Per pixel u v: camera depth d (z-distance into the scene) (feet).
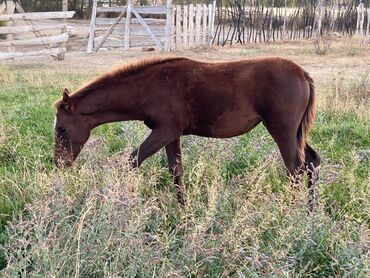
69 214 13.88
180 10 63.52
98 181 15.35
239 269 11.87
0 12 57.47
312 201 14.98
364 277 11.63
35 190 16.02
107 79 16.80
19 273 12.06
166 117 16.63
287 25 79.92
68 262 11.59
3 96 33.19
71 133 16.96
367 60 55.88
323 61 55.01
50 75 43.21
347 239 13.37
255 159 20.30
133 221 12.54
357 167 19.47
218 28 76.59
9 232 13.35
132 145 20.71
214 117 16.66
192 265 12.10
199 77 16.53
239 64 16.72
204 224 13.07
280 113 16.39
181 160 17.56
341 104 28.84
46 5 107.86
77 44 71.31
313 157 17.79
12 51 55.47
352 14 84.07
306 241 13.14
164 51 62.54
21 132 24.20
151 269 11.89
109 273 11.02
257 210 14.42
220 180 16.78
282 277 11.51
